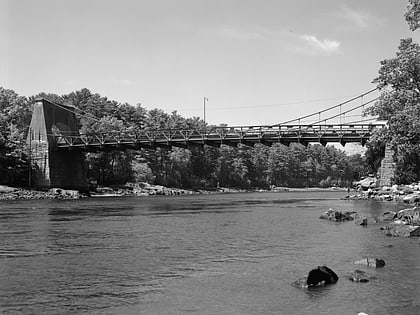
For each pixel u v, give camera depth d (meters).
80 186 105.06
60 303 13.78
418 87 35.75
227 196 112.81
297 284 15.38
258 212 50.22
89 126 115.69
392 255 20.55
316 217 42.22
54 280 16.62
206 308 13.15
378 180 82.38
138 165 128.88
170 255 21.56
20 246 24.66
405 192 62.84
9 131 98.12
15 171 92.88
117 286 15.70
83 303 13.77
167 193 128.50
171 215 46.31
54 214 47.88
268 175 193.62
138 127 145.00
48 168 95.25
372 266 18.19
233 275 17.14
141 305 13.52
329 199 87.56
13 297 14.45
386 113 36.75
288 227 33.19
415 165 64.12
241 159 178.12
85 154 113.69
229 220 39.78
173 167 145.62
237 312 12.75
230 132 92.81
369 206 55.47
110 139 100.75
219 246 24.22
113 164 123.94
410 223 30.66
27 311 13.06
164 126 146.25
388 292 14.44
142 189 122.44
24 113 117.00
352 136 81.69
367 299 13.74
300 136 84.75
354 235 27.69
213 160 166.88
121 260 20.38
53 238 27.95
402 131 37.12
